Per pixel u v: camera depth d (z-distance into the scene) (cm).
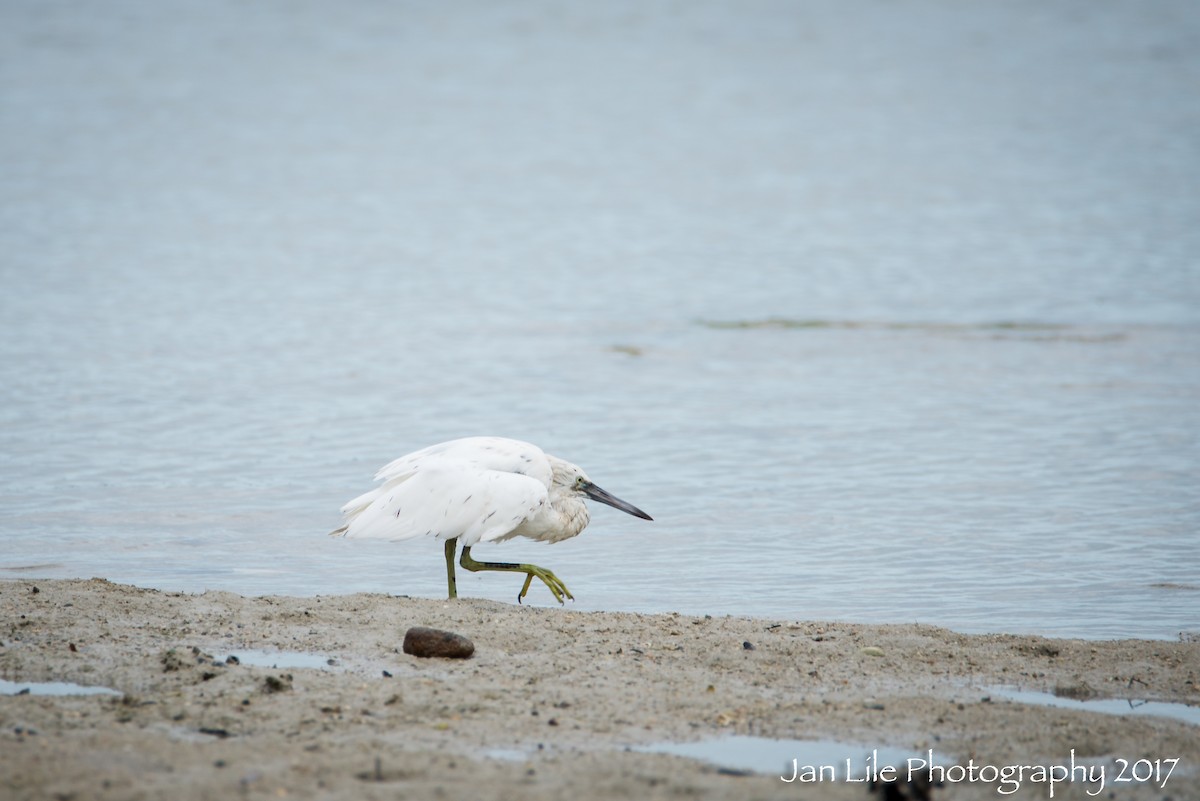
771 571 1444
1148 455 1994
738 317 3372
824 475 1905
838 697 926
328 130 8138
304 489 1781
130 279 3744
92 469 1866
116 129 7675
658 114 9019
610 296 3703
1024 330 3134
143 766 765
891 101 9338
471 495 1166
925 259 4281
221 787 737
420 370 2677
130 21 12462
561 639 1049
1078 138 7512
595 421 2270
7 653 980
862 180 6331
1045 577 1411
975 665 1015
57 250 4188
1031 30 12594
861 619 1252
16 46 10819
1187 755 830
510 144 7762
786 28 13400
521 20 13938
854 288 3806
